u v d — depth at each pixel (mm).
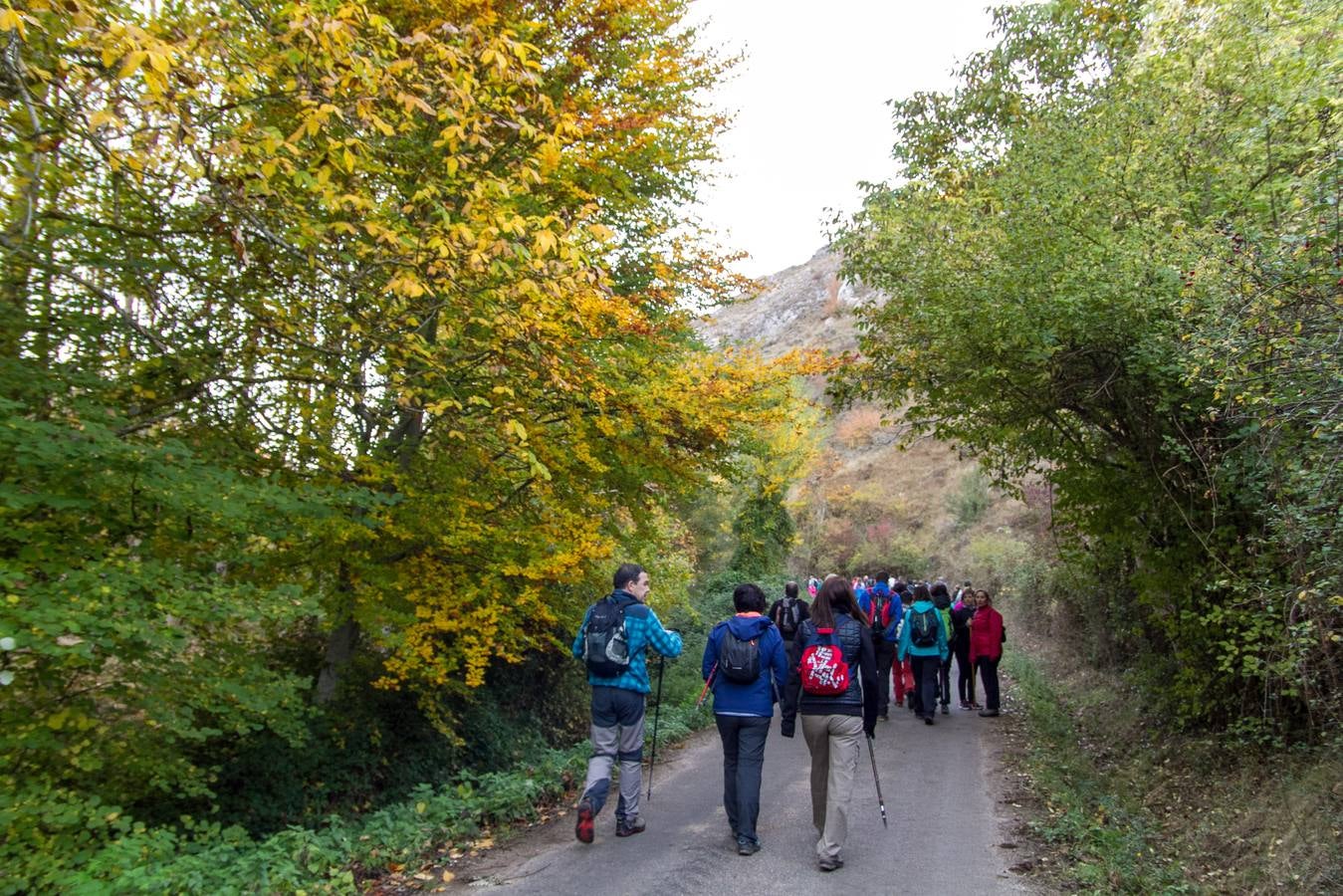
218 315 6523
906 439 9758
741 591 6039
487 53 5414
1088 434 9164
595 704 5992
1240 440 6270
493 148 6449
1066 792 6934
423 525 7270
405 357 6582
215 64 5398
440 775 8680
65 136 5234
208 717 7055
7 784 4578
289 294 6645
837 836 5258
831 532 37719
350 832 6059
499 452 7434
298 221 5816
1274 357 4672
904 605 13727
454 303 6109
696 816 6656
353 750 8078
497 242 5500
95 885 4141
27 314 5508
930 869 5293
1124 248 6672
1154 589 8195
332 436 7254
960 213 8141
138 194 5883
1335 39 6027
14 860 4336
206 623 5273
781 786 7629
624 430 7805
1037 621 19438
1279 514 5332
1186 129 7117
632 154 8320
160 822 6656
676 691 13133
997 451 10227
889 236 8664
